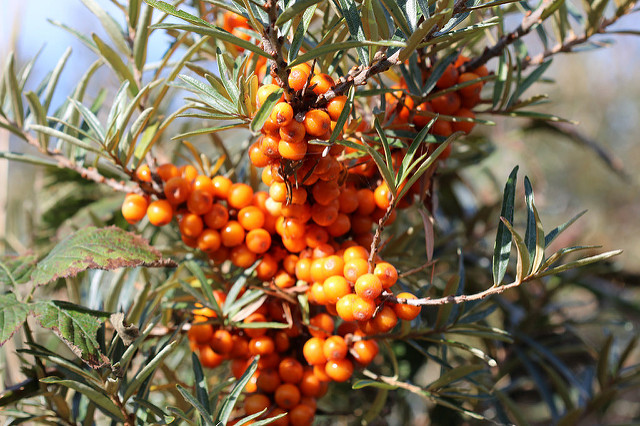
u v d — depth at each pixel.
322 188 0.27
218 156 0.35
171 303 0.32
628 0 0.31
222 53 0.27
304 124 0.24
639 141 1.29
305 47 0.29
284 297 0.29
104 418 0.34
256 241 0.29
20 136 0.32
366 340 0.29
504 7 0.33
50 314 0.27
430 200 0.30
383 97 0.28
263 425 0.26
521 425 0.35
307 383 0.29
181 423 0.28
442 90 0.29
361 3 0.25
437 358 0.30
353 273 0.26
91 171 0.31
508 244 0.26
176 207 0.29
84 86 0.31
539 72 0.31
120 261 0.28
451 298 0.26
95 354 0.26
